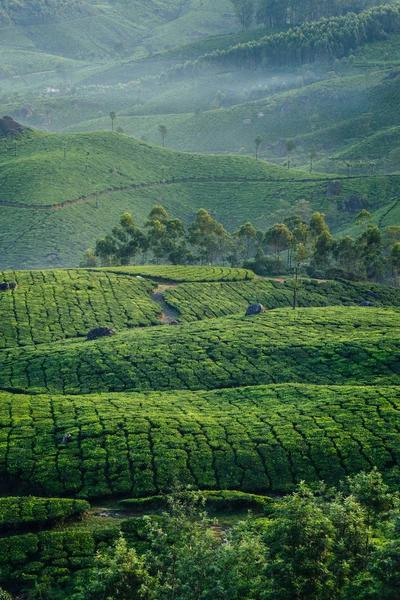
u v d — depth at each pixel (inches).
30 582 2277.3
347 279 7229.3
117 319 5733.3
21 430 3368.6
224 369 4411.9
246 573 1742.1
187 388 4220.0
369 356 4340.6
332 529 1722.4
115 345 4845.0
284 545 1717.5
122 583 1722.4
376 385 3971.5
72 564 2338.8
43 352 4800.7
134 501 2780.5
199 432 3299.7
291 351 4569.4
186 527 1875.0
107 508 2800.2
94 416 3508.9
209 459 3063.5
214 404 3821.4
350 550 1804.9
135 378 4320.9
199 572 1731.1
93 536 2492.6
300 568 1683.1
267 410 3609.7
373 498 1946.4
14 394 4052.7
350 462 2955.2
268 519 2508.6
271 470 2982.3
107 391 4197.8
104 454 3112.7
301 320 5374.0
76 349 4798.2
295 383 4114.2
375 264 7721.5
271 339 4825.3
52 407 3737.7
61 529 2586.1
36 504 2691.9
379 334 4837.6
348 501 1844.2
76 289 6294.3
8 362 4677.7
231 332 5049.2
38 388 4254.4
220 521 2625.5
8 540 2464.3
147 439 3228.3
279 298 6412.4
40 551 2418.8
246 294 6486.2
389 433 3132.4
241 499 2741.1
